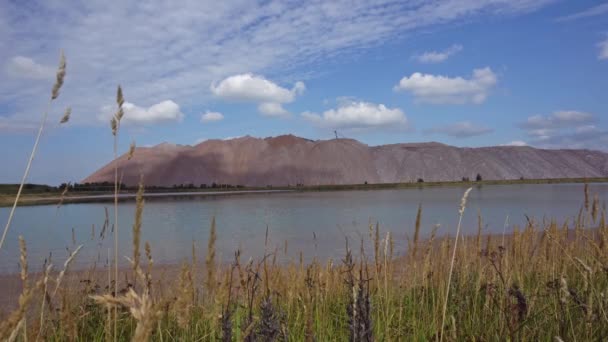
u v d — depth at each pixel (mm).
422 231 28062
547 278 5480
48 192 89938
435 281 6176
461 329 4113
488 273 5527
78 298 5074
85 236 27938
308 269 5246
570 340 3623
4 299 9219
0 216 51500
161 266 13961
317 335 4496
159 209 62469
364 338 2594
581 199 69312
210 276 2213
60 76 1932
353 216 45750
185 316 2246
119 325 4332
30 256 18312
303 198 98938
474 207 54656
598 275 4746
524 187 149125
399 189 165125
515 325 3316
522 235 6996
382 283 5801
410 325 4754
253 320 2713
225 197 111062
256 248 21812
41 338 2648
